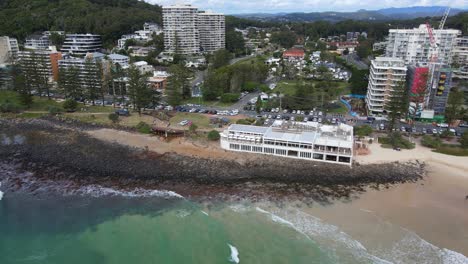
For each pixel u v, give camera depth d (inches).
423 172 3784.5
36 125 5487.2
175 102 6058.1
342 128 4387.3
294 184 3558.1
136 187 3563.0
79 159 4163.4
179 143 4594.0
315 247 2657.5
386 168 3841.0
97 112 6112.2
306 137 4114.2
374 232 2815.0
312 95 6318.9
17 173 3850.9
